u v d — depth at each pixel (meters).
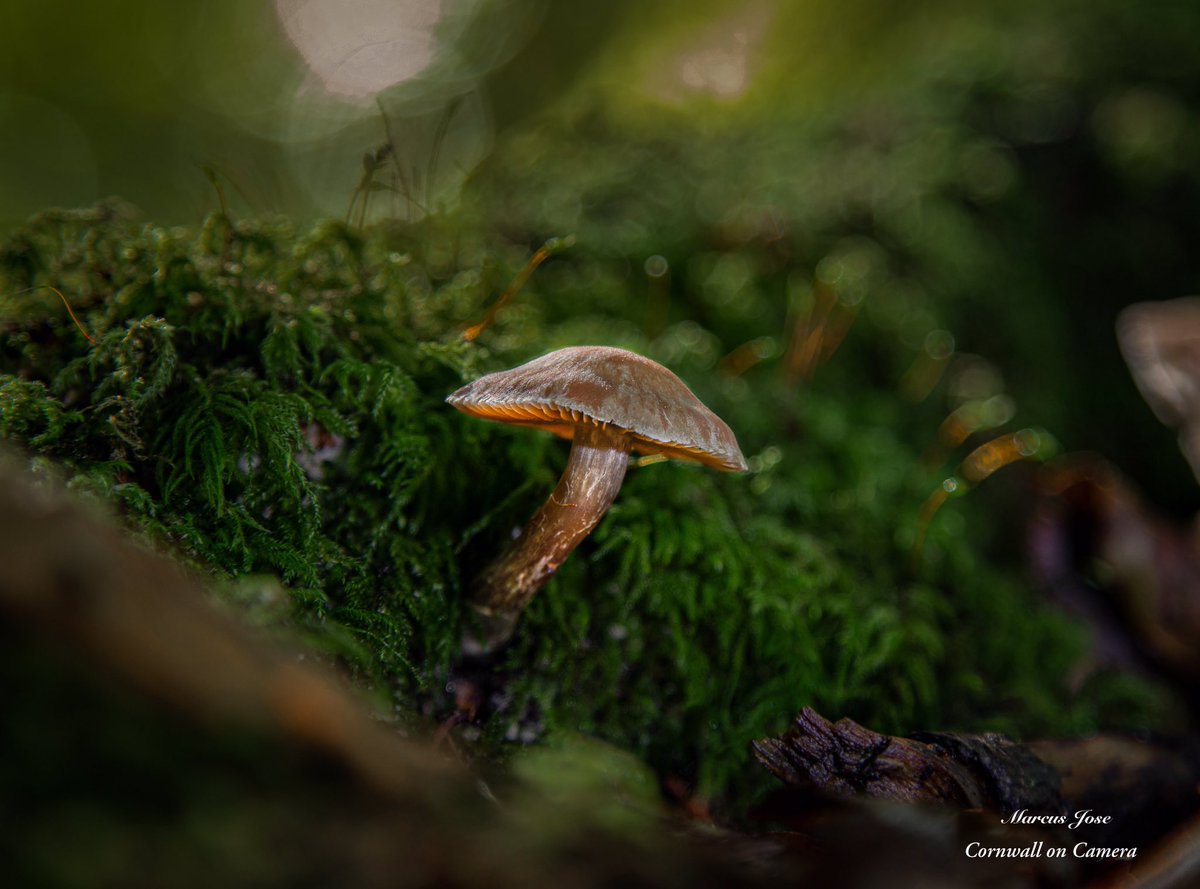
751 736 0.15
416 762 0.10
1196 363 0.20
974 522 0.20
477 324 0.17
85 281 0.15
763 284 0.22
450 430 0.15
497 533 0.15
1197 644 0.19
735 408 0.19
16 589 0.08
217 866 0.08
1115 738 0.15
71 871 0.08
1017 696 0.17
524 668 0.15
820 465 0.19
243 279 0.15
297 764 0.09
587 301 0.20
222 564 0.13
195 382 0.14
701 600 0.15
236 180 0.17
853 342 0.22
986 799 0.13
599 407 0.12
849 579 0.17
